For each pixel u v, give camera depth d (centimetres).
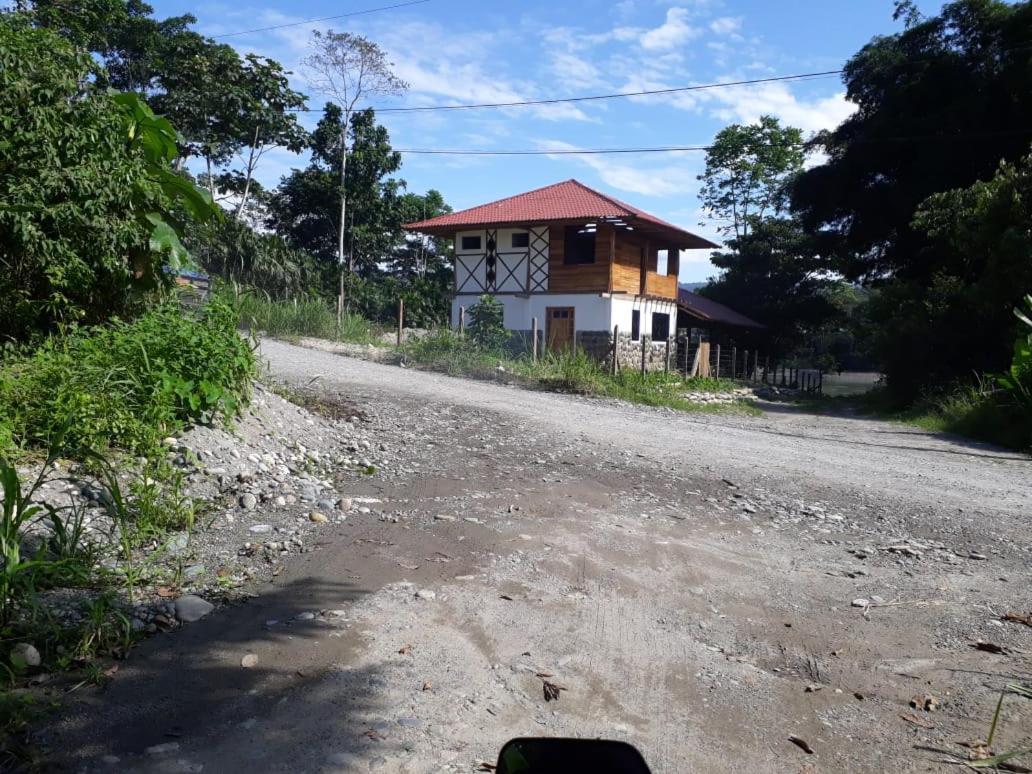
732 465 871
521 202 2792
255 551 484
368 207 3981
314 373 1237
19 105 673
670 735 318
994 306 1964
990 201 1961
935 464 1066
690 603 458
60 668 329
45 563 373
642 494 703
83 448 540
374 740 295
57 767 265
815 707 348
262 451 677
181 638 367
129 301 792
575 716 327
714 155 4438
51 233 680
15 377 589
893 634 430
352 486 653
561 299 2548
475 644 384
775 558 554
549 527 575
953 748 317
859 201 3023
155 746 281
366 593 433
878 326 2498
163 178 830
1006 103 2616
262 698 320
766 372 3572
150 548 476
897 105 2917
